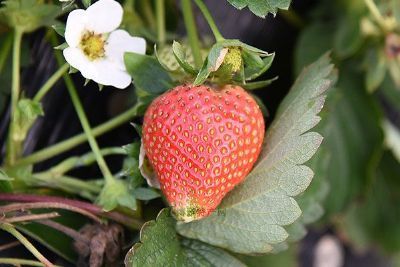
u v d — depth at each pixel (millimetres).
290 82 410
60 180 310
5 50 321
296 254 372
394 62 398
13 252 309
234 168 278
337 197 427
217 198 278
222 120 275
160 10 332
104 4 287
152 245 281
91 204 293
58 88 342
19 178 309
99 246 290
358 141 424
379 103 459
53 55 335
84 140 319
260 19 400
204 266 292
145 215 305
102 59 293
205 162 273
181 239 297
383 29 396
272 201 283
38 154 315
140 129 291
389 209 466
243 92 284
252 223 286
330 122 421
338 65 421
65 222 302
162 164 278
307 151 279
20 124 308
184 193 275
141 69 293
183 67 279
